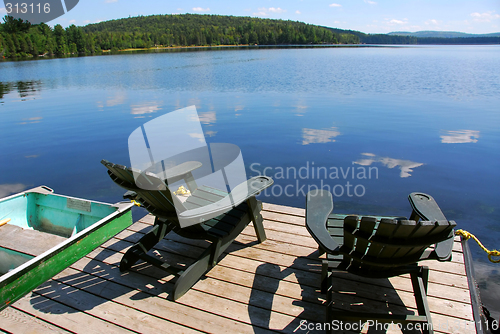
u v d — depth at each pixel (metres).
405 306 1.99
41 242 2.91
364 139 7.65
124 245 2.73
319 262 2.45
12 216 3.36
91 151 7.19
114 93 15.33
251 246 2.67
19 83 19.73
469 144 7.13
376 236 1.56
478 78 19.36
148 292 2.16
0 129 9.14
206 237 2.24
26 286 2.28
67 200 3.39
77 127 9.27
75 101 13.35
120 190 5.34
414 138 7.65
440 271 2.28
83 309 2.01
